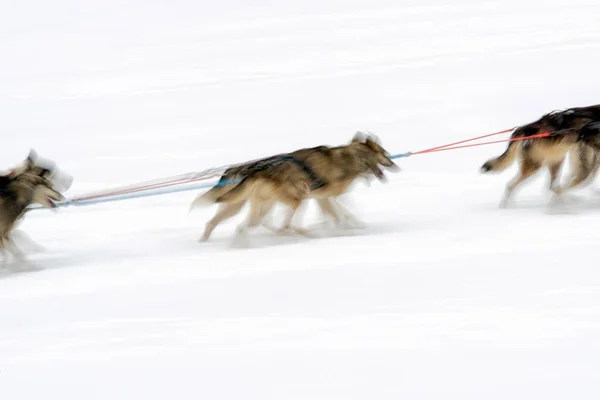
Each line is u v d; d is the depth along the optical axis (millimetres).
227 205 11688
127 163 18359
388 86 24531
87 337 8070
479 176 14711
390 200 13469
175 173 17141
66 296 9391
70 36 43031
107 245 11945
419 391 6594
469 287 8688
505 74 24500
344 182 11758
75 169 17984
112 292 9414
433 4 42719
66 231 12953
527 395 6422
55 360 7570
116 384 7031
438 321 7875
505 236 10492
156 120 23000
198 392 6816
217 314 8469
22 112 25516
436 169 15547
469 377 6758
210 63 31875
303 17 42969
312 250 10633
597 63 24766
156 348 7711
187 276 9844
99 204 14477
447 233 10938
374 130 19781
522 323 7680
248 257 10539
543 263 9242
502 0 40875
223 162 17891
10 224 10914
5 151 20578
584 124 11969
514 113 20141
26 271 10750
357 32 35750
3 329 8438
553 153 12078
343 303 8516
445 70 25922
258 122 21797
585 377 6621
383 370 6973
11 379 7223
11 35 44938
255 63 30938
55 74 32344
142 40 39688
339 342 7562
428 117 20469
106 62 34312
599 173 13781
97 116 24172
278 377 6977
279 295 8906
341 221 11906
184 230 12562
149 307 8820
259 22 42500
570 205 12125
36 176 11211
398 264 9648
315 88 25344
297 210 12117
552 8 36625
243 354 7449
